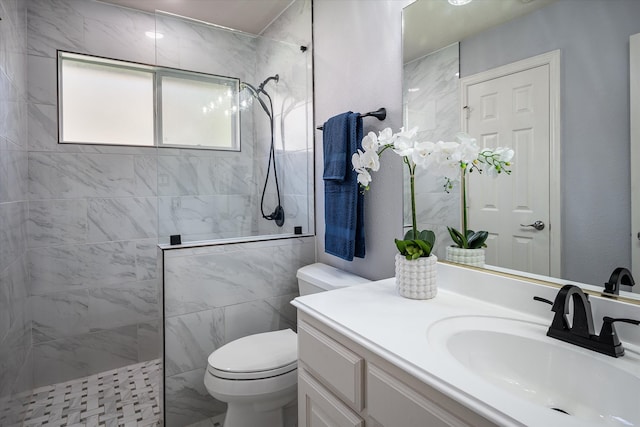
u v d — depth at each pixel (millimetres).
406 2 1478
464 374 720
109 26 2271
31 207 2078
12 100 1720
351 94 1800
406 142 1219
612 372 763
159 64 2170
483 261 1201
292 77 2215
